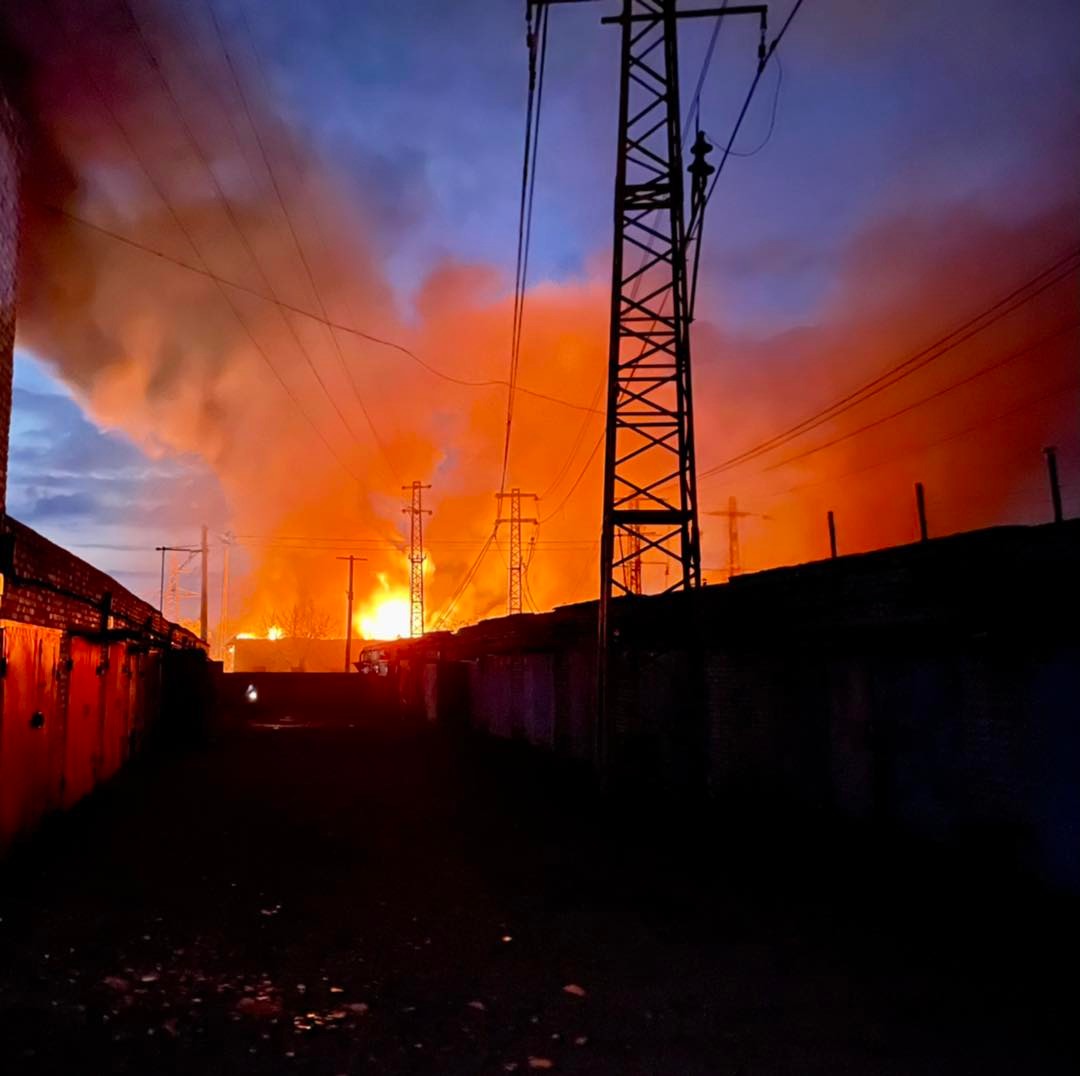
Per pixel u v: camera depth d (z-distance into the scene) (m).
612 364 14.41
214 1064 4.76
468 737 29.09
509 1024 5.38
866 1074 4.71
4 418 9.50
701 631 13.55
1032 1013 5.50
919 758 9.26
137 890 8.61
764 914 7.86
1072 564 7.30
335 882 9.06
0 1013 5.36
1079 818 7.34
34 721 10.32
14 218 9.64
